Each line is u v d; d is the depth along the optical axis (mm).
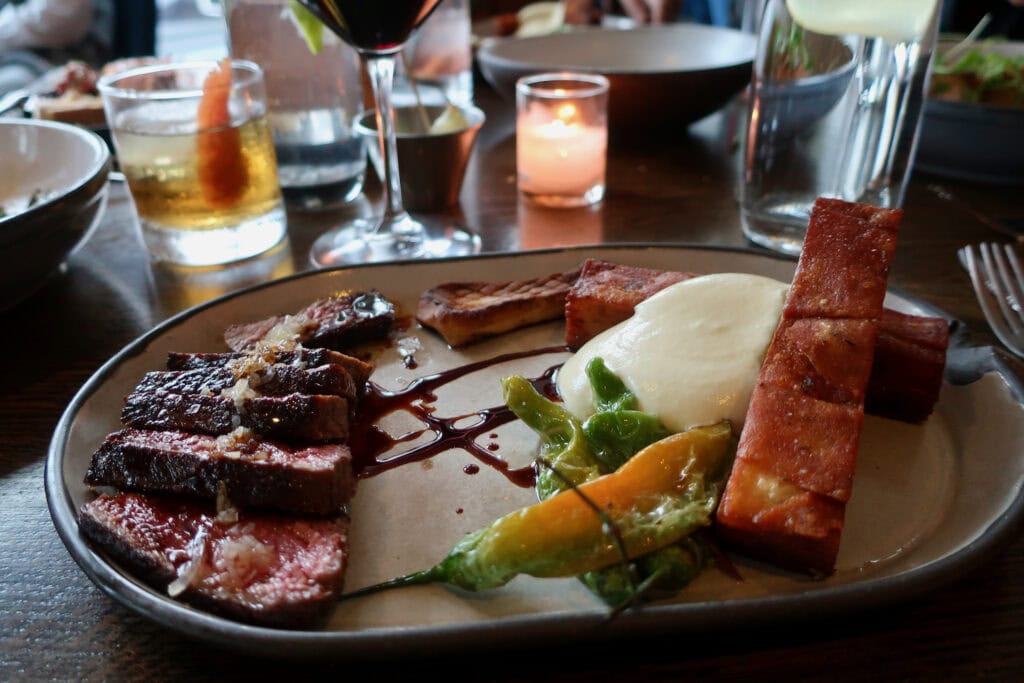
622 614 846
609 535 949
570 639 842
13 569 1033
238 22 2104
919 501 1104
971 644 904
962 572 888
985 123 2160
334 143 2205
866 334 1147
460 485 1180
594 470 1119
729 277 1368
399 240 1957
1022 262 1771
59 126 1896
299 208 2283
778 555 972
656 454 1066
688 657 898
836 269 1242
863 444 1223
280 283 1597
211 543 985
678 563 935
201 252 1911
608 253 1680
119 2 4527
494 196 2361
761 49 1858
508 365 1489
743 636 913
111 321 1685
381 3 1547
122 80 1901
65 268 1937
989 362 1295
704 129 2977
